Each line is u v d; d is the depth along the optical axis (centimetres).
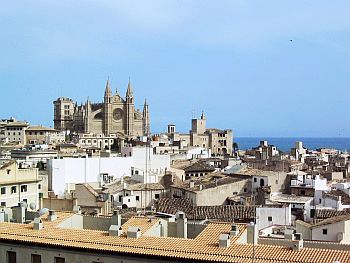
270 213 9731
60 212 6912
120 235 5925
